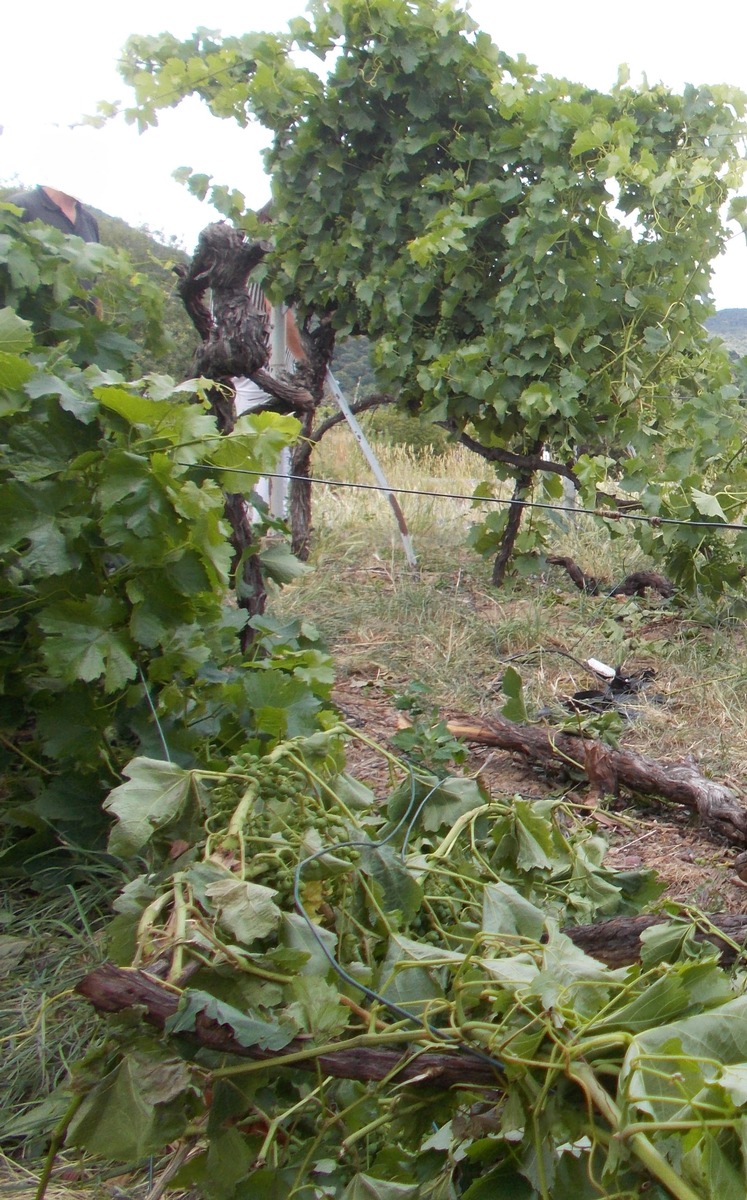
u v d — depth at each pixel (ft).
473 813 7.75
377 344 21.36
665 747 13.92
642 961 6.34
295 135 21.47
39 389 8.92
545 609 20.62
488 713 14.97
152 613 9.11
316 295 22.16
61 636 8.74
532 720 14.19
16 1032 7.35
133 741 10.09
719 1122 3.92
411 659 17.53
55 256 13.30
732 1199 3.83
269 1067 5.06
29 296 13.04
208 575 9.28
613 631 18.80
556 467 20.48
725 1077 4.05
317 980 5.24
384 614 19.77
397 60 19.67
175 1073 4.89
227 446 9.70
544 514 22.94
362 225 20.75
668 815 12.14
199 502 9.07
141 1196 5.95
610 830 11.80
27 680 9.80
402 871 6.63
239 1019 4.89
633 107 19.71
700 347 20.71
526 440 22.03
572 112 18.60
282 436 9.77
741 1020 4.45
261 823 6.70
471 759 13.85
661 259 19.21
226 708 9.96
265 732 9.16
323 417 35.47
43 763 10.41
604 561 23.86
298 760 7.32
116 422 9.31
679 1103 4.03
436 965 5.70
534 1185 4.65
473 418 21.31
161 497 8.91
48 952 8.25
